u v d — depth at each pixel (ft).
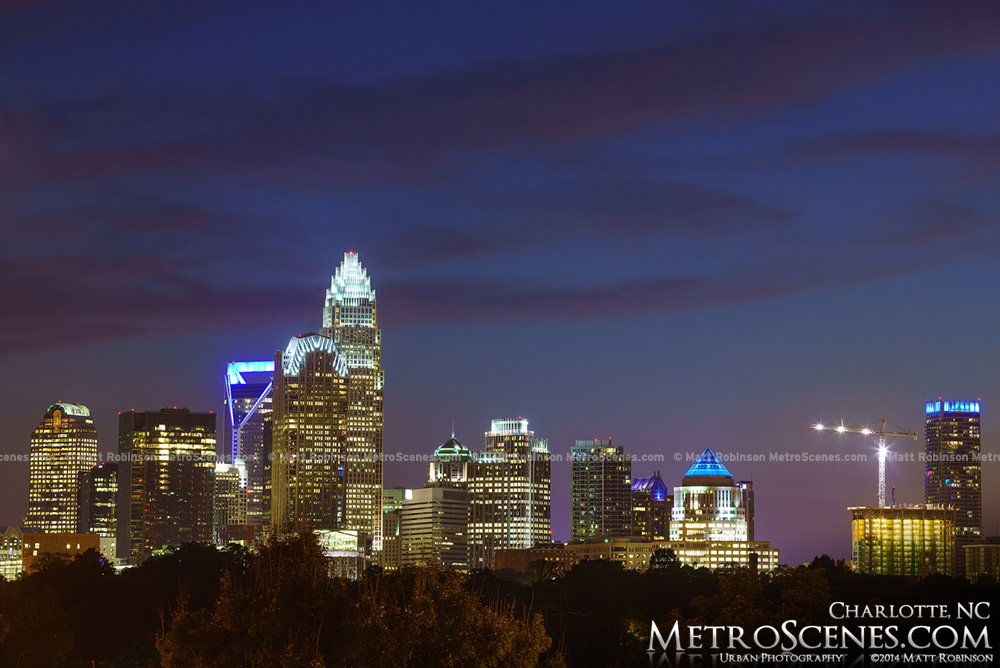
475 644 570.87
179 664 546.67
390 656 540.93
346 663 540.11
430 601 567.18
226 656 542.16
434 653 564.71
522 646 597.93
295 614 541.75
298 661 519.19
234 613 542.98
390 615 558.56
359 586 647.97
